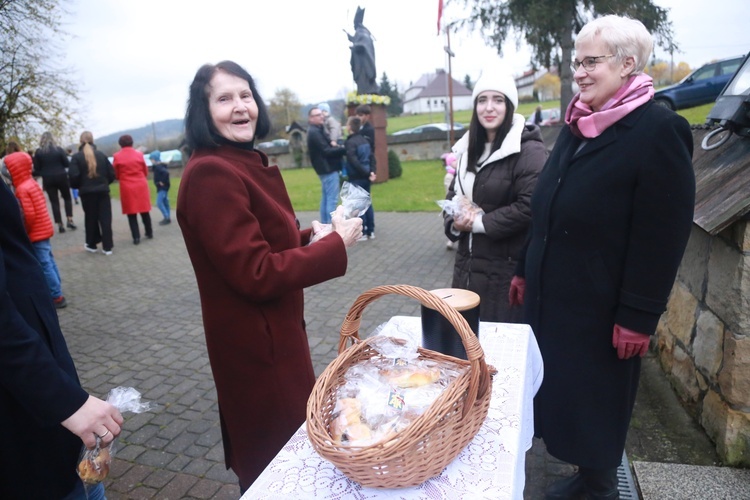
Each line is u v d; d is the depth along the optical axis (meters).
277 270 1.49
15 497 1.36
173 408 3.25
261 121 1.77
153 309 5.19
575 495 2.18
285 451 1.25
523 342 1.75
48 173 9.83
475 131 2.63
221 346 1.67
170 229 9.80
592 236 1.82
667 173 1.65
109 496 2.46
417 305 4.77
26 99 12.72
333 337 4.16
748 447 2.28
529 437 1.68
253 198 1.59
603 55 1.73
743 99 2.26
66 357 1.47
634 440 2.55
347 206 1.80
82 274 6.73
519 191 2.49
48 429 1.38
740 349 2.22
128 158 8.23
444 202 2.63
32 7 11.91
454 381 1.11
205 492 2.47
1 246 1.35
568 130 2.01
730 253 2.28
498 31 14.84
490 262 2.61
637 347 1.78
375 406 1.15
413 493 1.07
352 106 14.11
